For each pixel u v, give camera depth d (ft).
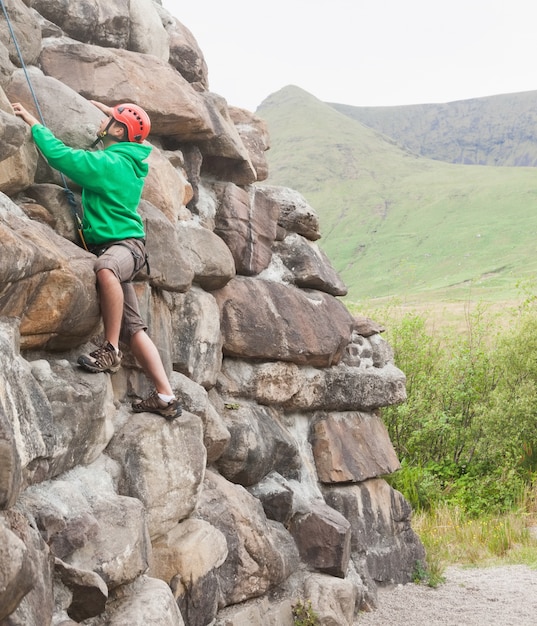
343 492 24.63
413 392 46.55
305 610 20.02
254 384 22.18
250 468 20.72
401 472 38.50
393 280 399.24
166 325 18.47
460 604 24.38
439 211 569.23
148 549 13.75
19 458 10.24
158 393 15.34
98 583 11.76
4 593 9.06
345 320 25.57
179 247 17.98
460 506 39.88
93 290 13.64
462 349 47.78
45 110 16.11
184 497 15.80
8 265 11.03
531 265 382.01
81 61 18.79
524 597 25.22
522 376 46.65
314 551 21.53
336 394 25.23
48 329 12.77
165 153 20.67
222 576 17.97
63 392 12.72
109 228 14.55
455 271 408.87
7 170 14.15
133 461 14.84
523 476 43.91
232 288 22.00
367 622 22.29
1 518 9.98
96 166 14.38
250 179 23.50
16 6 16.81
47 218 14.94
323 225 590.55
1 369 10.80
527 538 34.17
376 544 25.25
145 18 21.15
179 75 20.95
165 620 12.76
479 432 46.37
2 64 15.57
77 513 12.54
